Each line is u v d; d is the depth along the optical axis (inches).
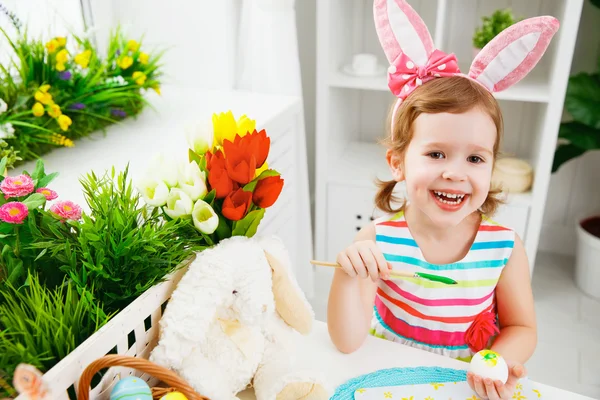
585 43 82.0
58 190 43.8
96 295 31.1
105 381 27.9
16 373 22.4
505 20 73.2
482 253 39.5
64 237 31.1
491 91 36.6
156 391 29.2
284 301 32.9
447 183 34.4
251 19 71.0
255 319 31.5
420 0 84.7
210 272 30.2
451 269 39.3
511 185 76.1
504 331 39.9
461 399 31.0
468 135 34.0
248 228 33.7
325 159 80.9
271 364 32.5
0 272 30.5
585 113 74.2
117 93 56.3
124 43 62.2
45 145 51.3
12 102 50.0
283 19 69.4
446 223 35.7
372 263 33.7
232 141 34.7
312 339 36.5
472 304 39.4
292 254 74.1
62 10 65.9
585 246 81.9
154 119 60.9
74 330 28.6
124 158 50.2
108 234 30.3
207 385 29.4
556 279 88.0
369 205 81.7
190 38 72.9
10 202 29.7
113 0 73.7
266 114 61.7
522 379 32.9
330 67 77.1
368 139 96.5
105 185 35.6
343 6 80.0
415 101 35.5
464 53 85.3
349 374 33.4
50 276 31.7
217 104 65.9
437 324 39.9
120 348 28.9
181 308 29.5
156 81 61.9
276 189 33.4
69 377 25.7
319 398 30.3
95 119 56.3
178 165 33.2
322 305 81.0
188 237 33.5
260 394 31.6
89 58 57.5
